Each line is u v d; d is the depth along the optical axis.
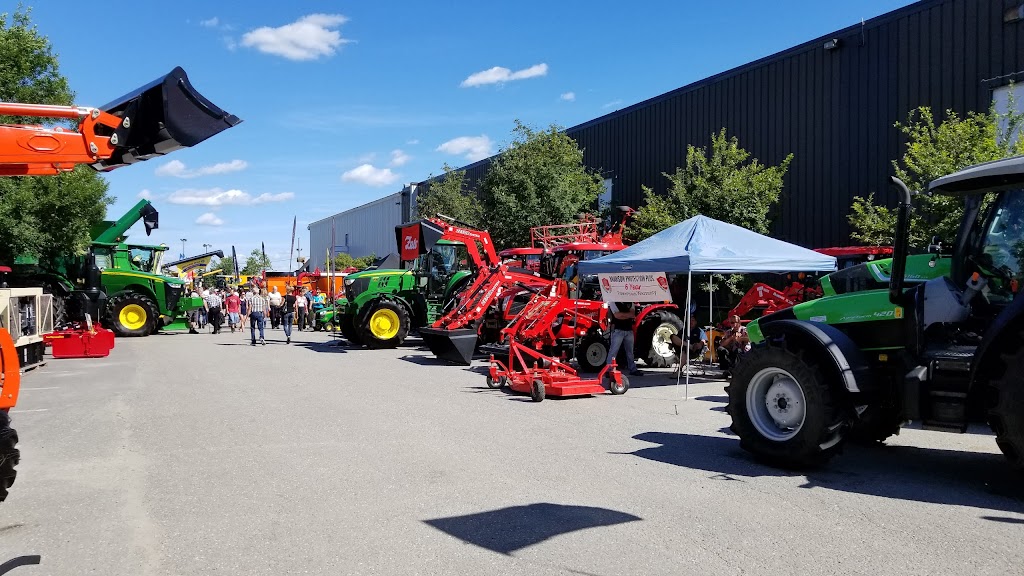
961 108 13.55
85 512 4.48
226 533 4.09
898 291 5.30
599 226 22.89
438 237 15.09
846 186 15.62
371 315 15.79
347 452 6.06
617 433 6.92
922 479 5.28
